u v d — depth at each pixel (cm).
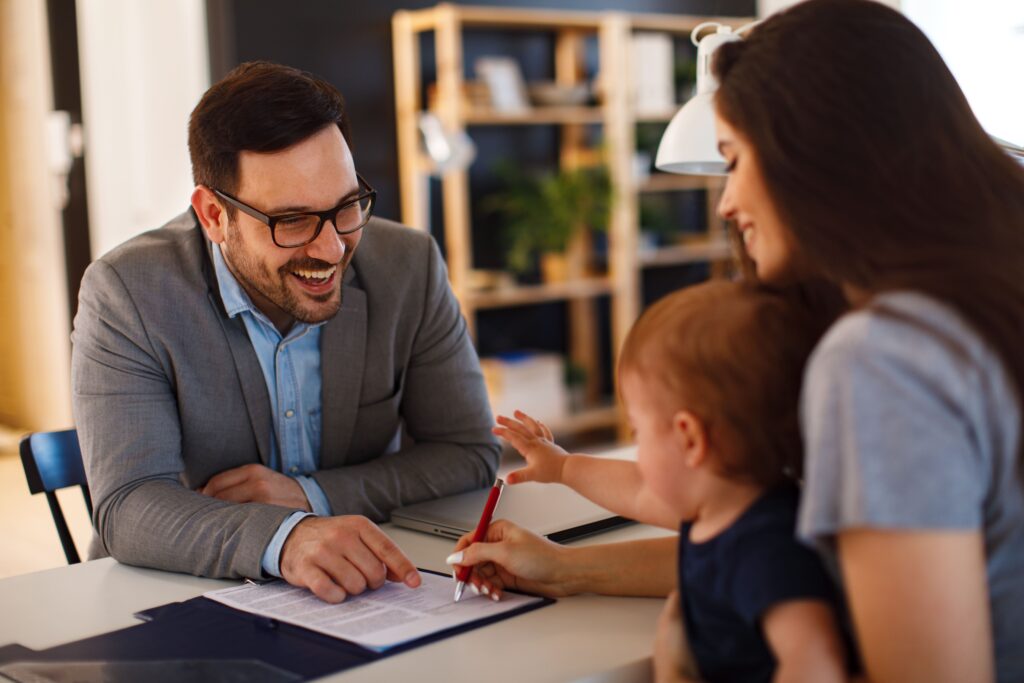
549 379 503
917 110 90
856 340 82
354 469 169
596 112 512
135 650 111
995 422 82
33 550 373
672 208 577
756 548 91
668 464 96
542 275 533
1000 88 362
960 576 80
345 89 467
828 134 90
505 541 124
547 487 169
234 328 167
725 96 96
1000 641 89
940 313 83
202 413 165
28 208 507
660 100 526
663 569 122
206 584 137
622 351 100
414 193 478
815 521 82
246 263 155
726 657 96
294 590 130
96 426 157
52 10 455
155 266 163
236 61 434
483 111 477
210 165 152
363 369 177
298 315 158
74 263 469
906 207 89
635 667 105
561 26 516
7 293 537
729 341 92
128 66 444
